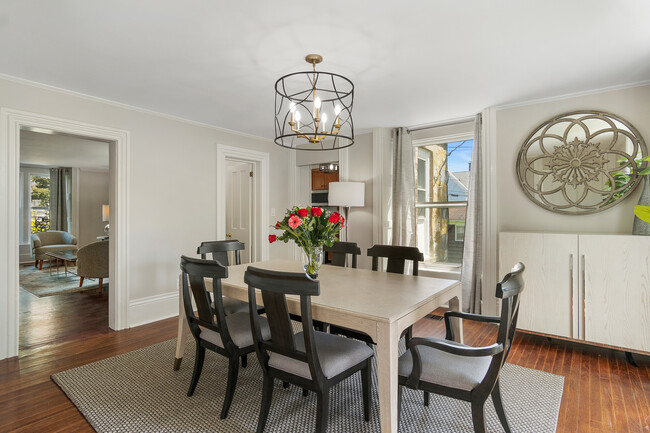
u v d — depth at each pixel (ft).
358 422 6.21
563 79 9.10
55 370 8.23
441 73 8.72
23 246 24.85
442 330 10.98
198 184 13.34
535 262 9.68
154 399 6.94
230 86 9.59
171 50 7.47
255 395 7.14
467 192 13.16
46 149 19.31
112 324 11.24
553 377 7.86
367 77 8.96
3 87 8.75
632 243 8.39
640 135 9.23
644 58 7.86
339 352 5.82
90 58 7.85
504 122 11.35
